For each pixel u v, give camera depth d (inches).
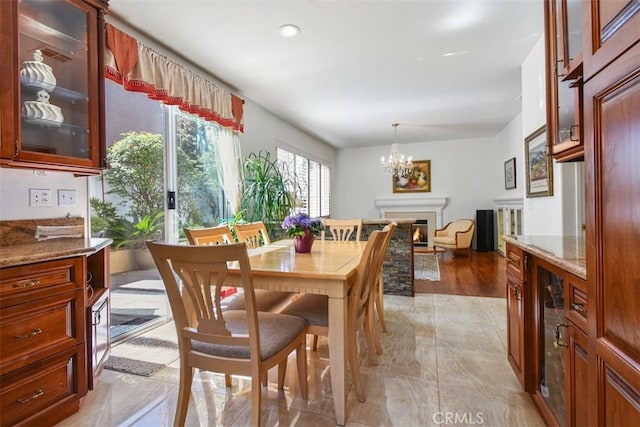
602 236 33.1
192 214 130.8
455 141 294.4
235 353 55.6
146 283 112.1
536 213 128.6
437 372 79.7
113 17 96.0
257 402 53.2
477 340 98.4
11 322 53.3
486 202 286.5
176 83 112.7
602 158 32.8
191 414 64.4
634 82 27.8
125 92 105.3
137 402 68.3
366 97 171.0
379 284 105.0
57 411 60.2
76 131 77.4
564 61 56.7
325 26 102.5
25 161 64.7
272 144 200.1
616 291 31.0
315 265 68.9
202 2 89.7
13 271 53.4
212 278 68.6
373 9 94.0
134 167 108.3
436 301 138.8
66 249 63.7
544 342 60.4
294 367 83.7
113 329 102.0
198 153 133.9
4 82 61.1
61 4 72.0
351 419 62.3
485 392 71.1
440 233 277.0
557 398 54.2
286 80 146.3
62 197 84.0
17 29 62.7
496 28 105.6
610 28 31.3
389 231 78.5
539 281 61.7
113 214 102.0
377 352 90.0
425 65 132.7
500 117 216.7
